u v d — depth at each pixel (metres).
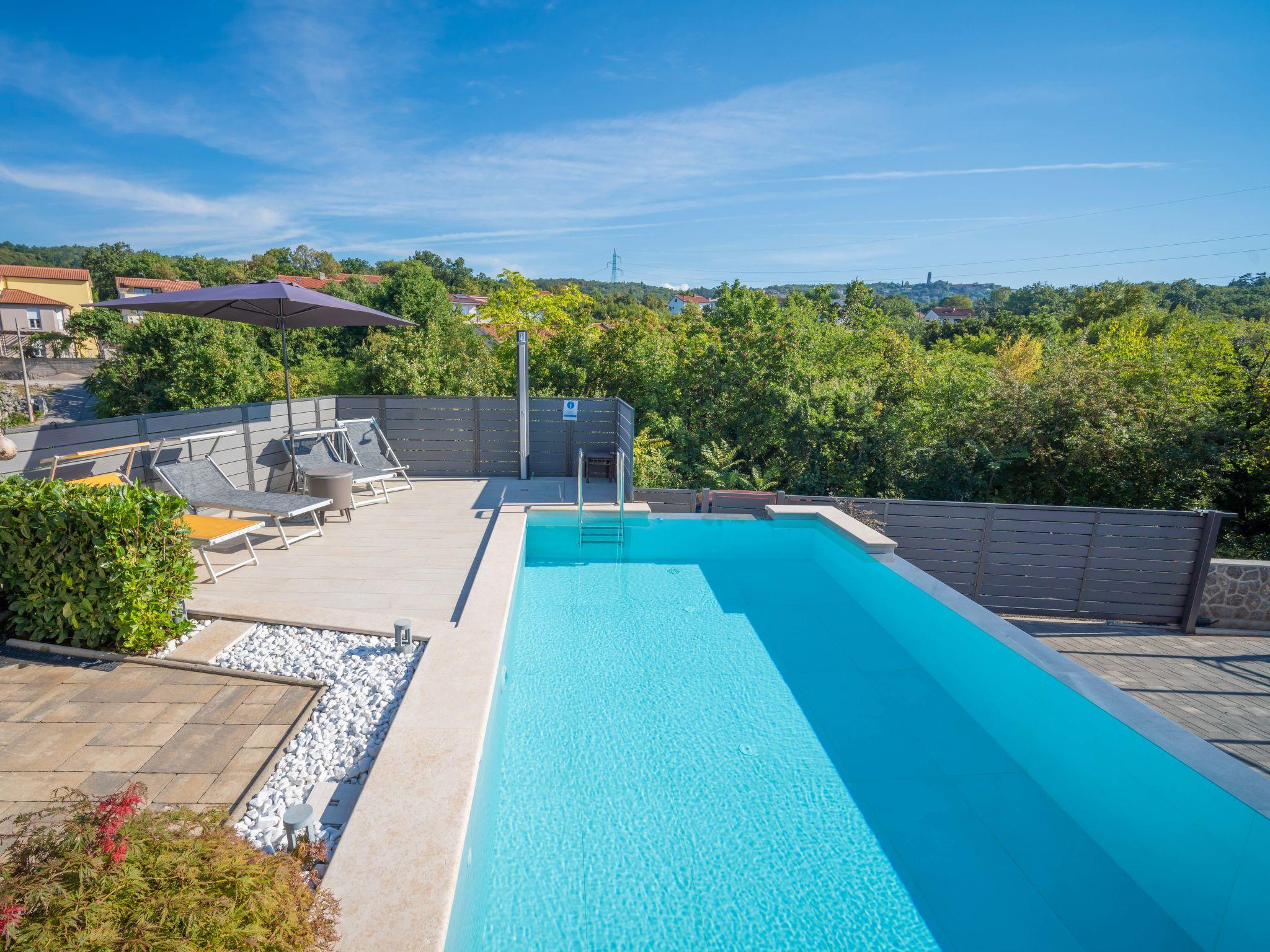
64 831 1.54
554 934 2.63
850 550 6.53
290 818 2.05
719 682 4.67
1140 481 13.97
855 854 3.14
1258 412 13.66
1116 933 2.82
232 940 1.46
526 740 3.91
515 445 9.48
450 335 29.16
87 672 3.45
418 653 3.69
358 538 6.21
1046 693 3.80
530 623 5.55
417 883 1.92
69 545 3.51
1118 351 17.77
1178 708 7.23
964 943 2.71
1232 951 2.72
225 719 3.04
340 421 8.52
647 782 3.58
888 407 14.34
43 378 37.22
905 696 4.60
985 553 9.44
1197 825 2.88
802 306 28.73
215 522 5.23
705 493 8.73
